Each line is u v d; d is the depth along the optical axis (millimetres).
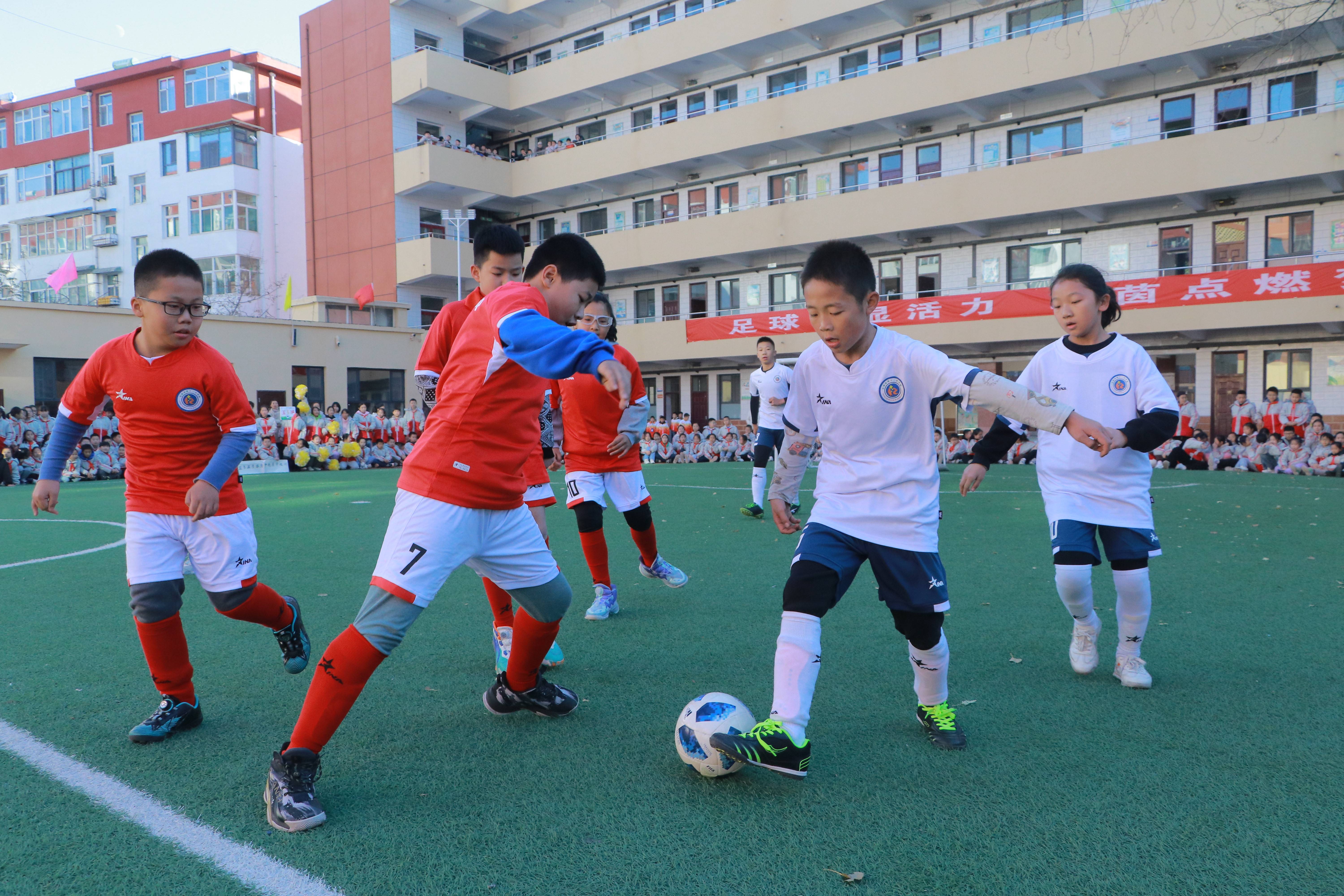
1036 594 4914
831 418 2551
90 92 35531
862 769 2492
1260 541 6734
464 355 2354
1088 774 2441
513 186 30141
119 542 7383
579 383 4402
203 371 2711
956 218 21672
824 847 2020
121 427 2748
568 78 29062
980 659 3633
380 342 26219
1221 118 19156
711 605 4719
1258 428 16594
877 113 22875
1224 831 2090
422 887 1851
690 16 26797
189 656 2879
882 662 3559
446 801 2287
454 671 3520
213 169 33469
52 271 37031
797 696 2338
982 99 21531
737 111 25344
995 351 21875
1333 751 2592
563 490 12586
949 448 19812
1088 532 3271
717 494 11711
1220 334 19359
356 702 3127
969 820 2158
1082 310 3285
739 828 2121
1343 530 7336
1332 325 17453
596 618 4398
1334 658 3576
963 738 2656
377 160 29625
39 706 3082
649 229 27234
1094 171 19656
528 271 2473
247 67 33688
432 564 2299
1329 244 17953
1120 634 3273
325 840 2070
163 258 2615
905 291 23812
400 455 21641
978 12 22203
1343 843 2025
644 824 2148
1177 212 19703
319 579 5594
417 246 28703
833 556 2480
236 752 2658
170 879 1891
